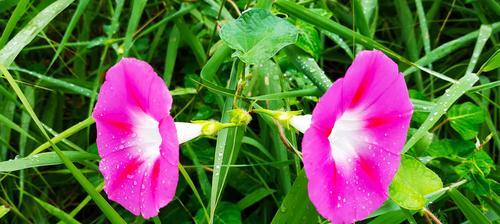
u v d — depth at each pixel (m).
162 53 0.34
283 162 0.26
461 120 0.26
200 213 0.27
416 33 0.34
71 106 0.33
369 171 0.18
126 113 0.18
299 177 0.22
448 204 0.29
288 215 0.22
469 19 0.33
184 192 0.29
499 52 0.22
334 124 0.17
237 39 0.20
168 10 0.32
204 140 0.29
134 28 0.27
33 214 0.29
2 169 0.22
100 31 0.35
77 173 0.20
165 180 0.17
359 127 0.18
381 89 0.18
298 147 0.26
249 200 0.27
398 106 0.18
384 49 0.25
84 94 0.28
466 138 0.26
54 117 0.31
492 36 0.31
